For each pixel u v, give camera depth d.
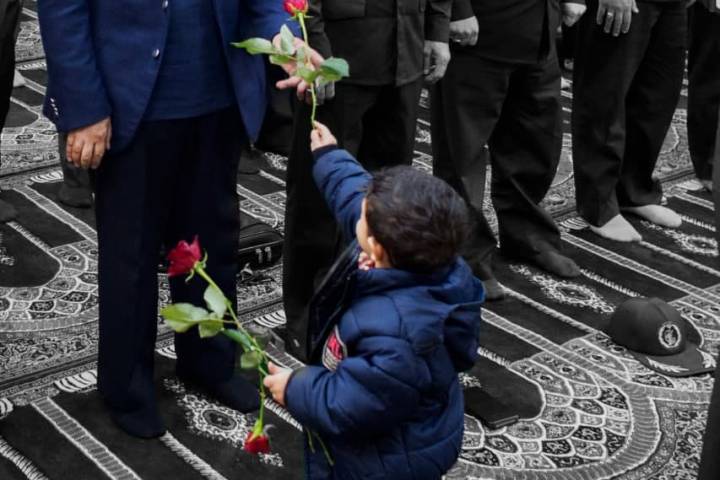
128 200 3.88
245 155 6.47
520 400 4.46
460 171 5.04
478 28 4.83
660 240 5.93
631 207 6.15
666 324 4.80
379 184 2.69
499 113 5.05
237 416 4.27
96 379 4.44
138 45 3.70
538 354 4.79
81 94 3.64
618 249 5.80
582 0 5.20
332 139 3.22
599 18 5.43
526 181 5.42
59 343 4.69
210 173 4.00
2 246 5.48
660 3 5.54
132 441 4.09
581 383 4.60
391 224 2.63
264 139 6.54
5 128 6.96
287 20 3.83
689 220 6.17
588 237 5.91
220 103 3.90
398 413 2.68
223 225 4.11
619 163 5.80
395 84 4.50
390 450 2.79
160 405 4.30
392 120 4.64
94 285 5.17
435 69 4.70
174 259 2.72
